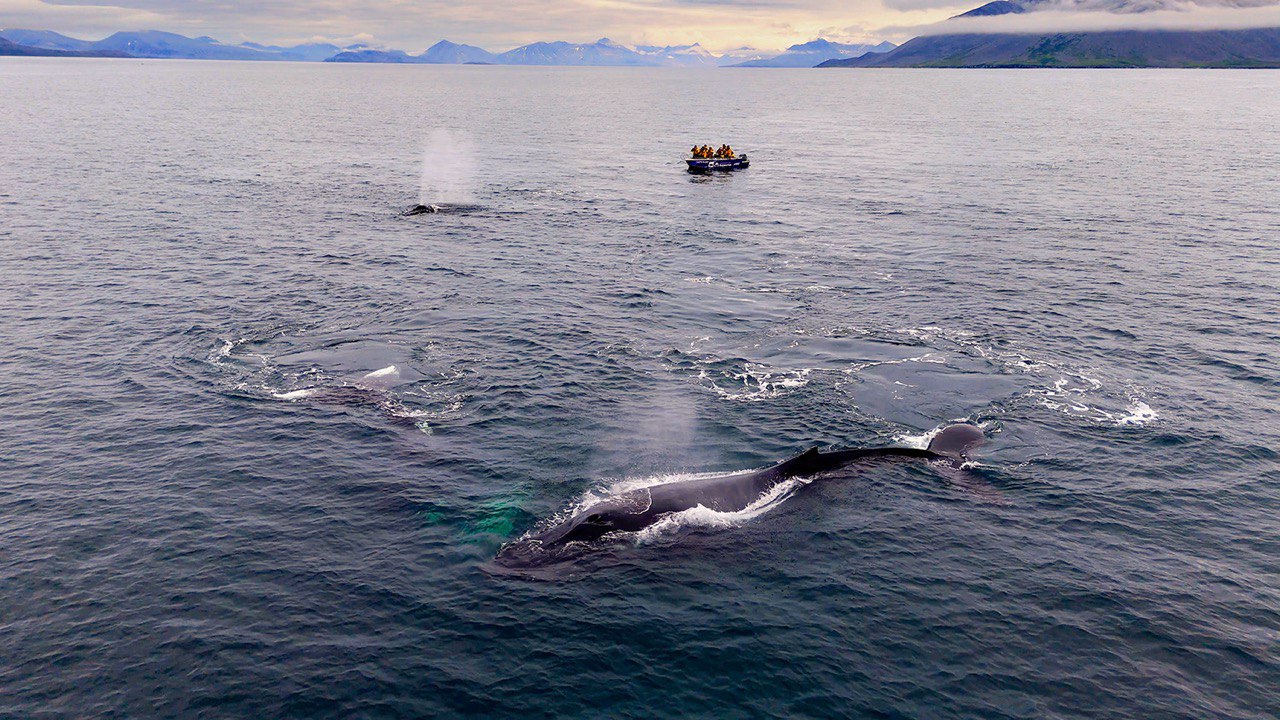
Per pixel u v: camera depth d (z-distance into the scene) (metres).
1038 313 47.94
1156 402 35.91
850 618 22.62
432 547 25.39
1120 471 30.30
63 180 89.44
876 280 55.53
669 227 73.50
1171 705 19.67
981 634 22.03
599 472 29.92
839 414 34.78
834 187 96.62
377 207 80.69
